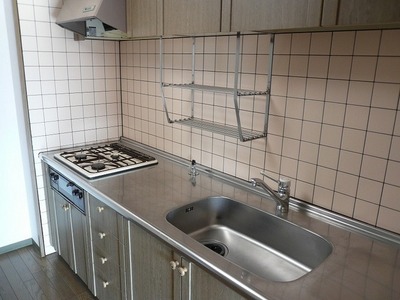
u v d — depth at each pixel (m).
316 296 1.03
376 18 0.93
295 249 1.52
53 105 2.39
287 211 1.60
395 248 1.30
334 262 1.21
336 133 1.44
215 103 1.95
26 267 2.51
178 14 1.55
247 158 1.84
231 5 1.30
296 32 1.48
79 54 2.44
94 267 2.06
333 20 1.02
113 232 1.77
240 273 1.12
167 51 2.18
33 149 2.36
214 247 1.68
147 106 2.47
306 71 1.49
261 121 1.73
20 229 2.72
